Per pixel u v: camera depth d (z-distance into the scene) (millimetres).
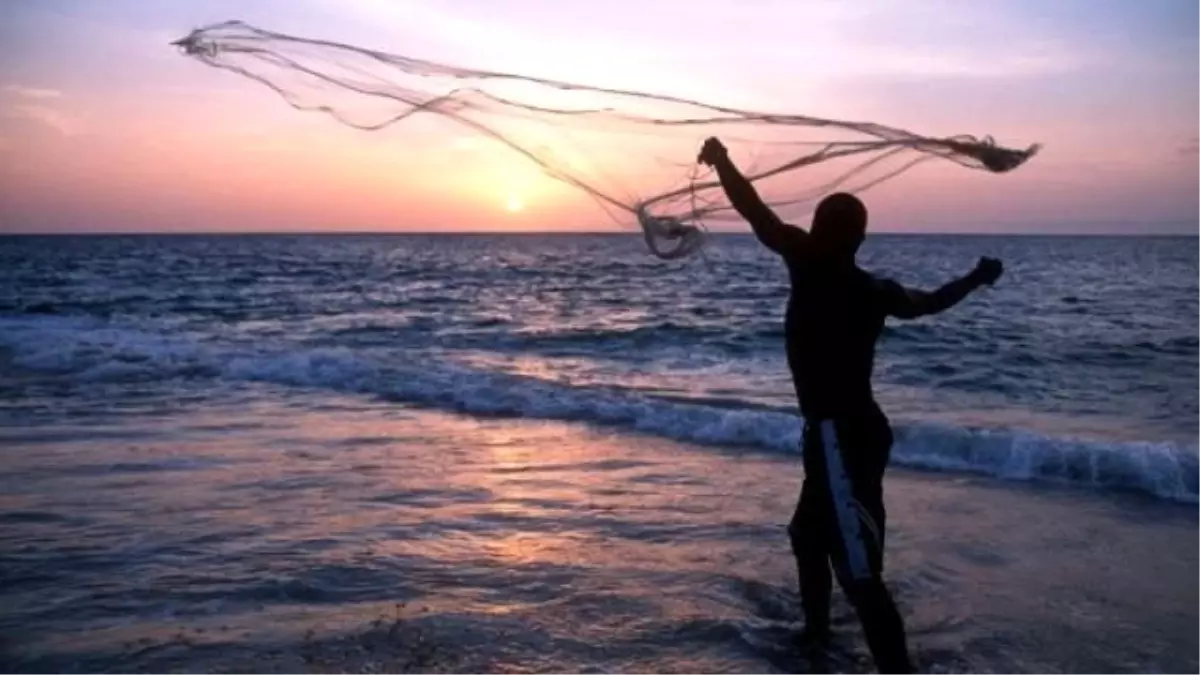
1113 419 11383
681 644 4195
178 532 5918
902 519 6441
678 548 5660
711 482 7445
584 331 21938
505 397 11289
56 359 14789
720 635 4289
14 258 76000
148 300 32531
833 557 3828
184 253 95312
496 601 4719
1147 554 5645
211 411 10844
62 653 4062
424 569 5223
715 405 11445
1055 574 5266
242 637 4227
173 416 10500
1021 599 4859
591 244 165375
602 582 5016
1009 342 19562
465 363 16188
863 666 3965
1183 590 5004
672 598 4777
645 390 12945
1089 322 24297
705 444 9031
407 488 7168
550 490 7160
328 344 18891
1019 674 3939
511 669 3910
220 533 5906
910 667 3643
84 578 5051
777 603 4715
